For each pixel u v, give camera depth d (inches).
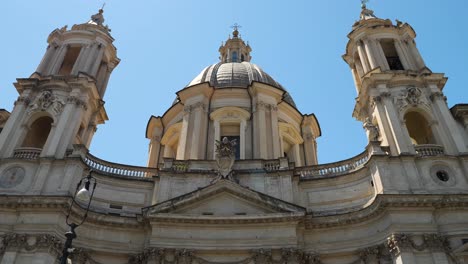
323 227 1062.4
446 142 1140.5
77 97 1285.7
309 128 1728.6
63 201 999.6
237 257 1016.2
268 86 1600.6
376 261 978.1
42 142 1360.7
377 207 992.2
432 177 1058.1
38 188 1060.5
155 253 999.6
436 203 969.5
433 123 1190.3
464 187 1033.5
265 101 1572.3
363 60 1408.7
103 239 1058.1
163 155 1631.4
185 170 1187.9
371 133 1182.9
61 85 1307.8
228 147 1192.2
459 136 1133.7
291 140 1657.2
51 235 970.1
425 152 1131.3
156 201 1120.2
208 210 1085.1
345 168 1189.7
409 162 1074.1
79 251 1011.9
